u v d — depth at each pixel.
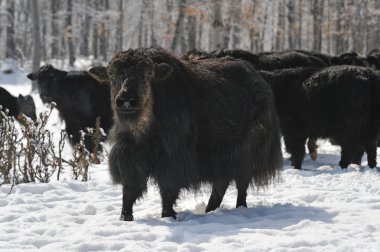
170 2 118.75
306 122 25.25
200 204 17.34
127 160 14.27
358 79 24.23
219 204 16.78
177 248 11.66
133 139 14.12
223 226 13.68
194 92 15.00
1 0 123.19
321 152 30.95
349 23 124.25
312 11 126.50
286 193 19.25
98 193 18.72
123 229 13.19
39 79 31.34
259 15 116.25
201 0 90.56
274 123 17.48
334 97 24.48
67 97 30.70
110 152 14.52
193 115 14.86
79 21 125.12
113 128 14.64
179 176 14.33
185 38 111.31
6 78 92.00
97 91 30.80
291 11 116.56
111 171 14.59
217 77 16.06
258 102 16.88
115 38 117.25
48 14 129.50
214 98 15.40
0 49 121.12
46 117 21.53
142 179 14.45
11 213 15.10
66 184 19.42
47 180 20.75
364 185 20.55
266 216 15.23
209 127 15.27
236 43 113.12
